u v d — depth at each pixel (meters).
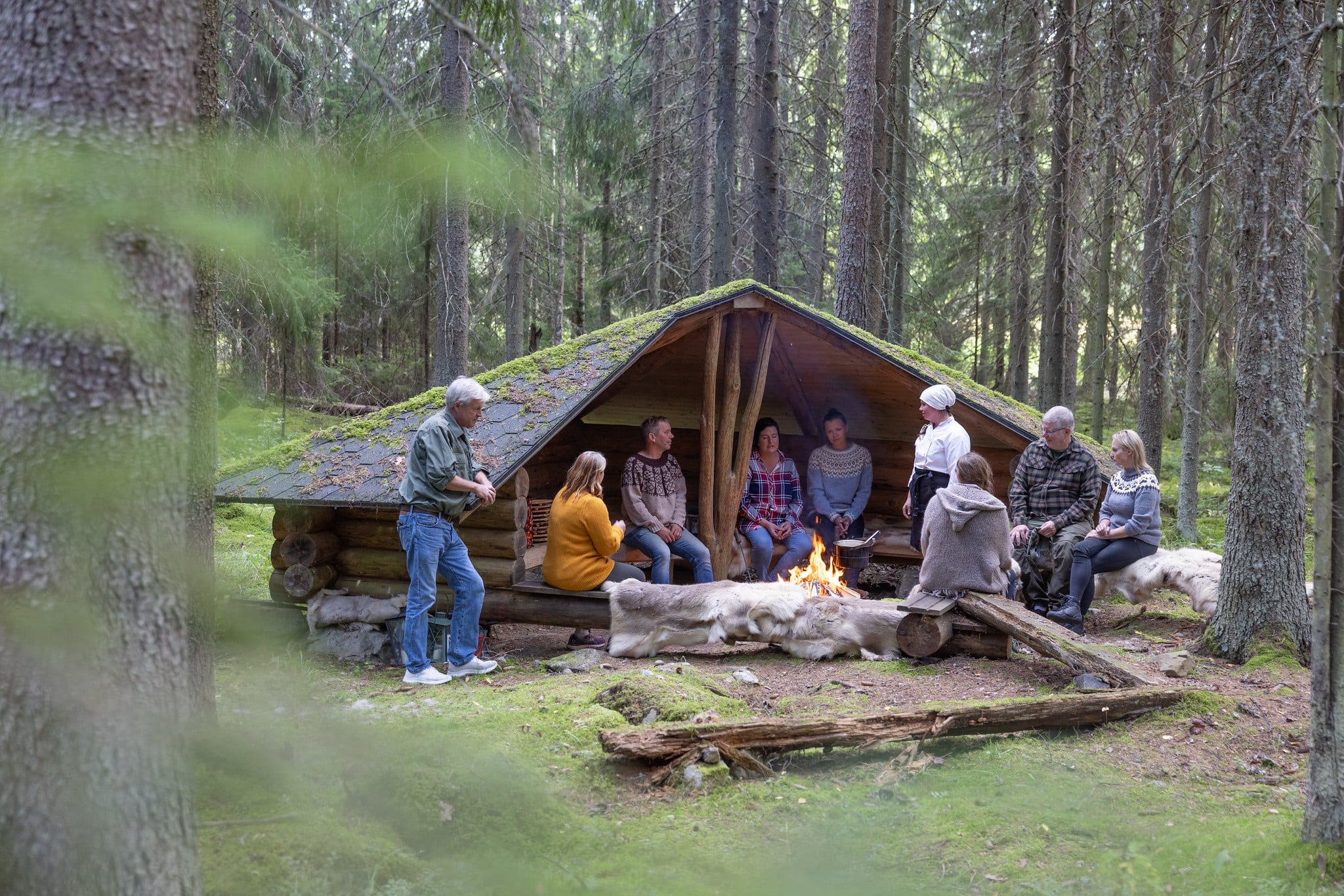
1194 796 4.05
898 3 14.34
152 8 2.10
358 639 6.58
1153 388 11.55
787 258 20.20
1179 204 6.26
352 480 6.40
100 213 1.57
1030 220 14.28
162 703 2.09
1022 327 16.64
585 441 10.66
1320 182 3.37
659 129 17.39
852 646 6.40
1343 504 3.29
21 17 2.03
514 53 4.85
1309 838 3.31
